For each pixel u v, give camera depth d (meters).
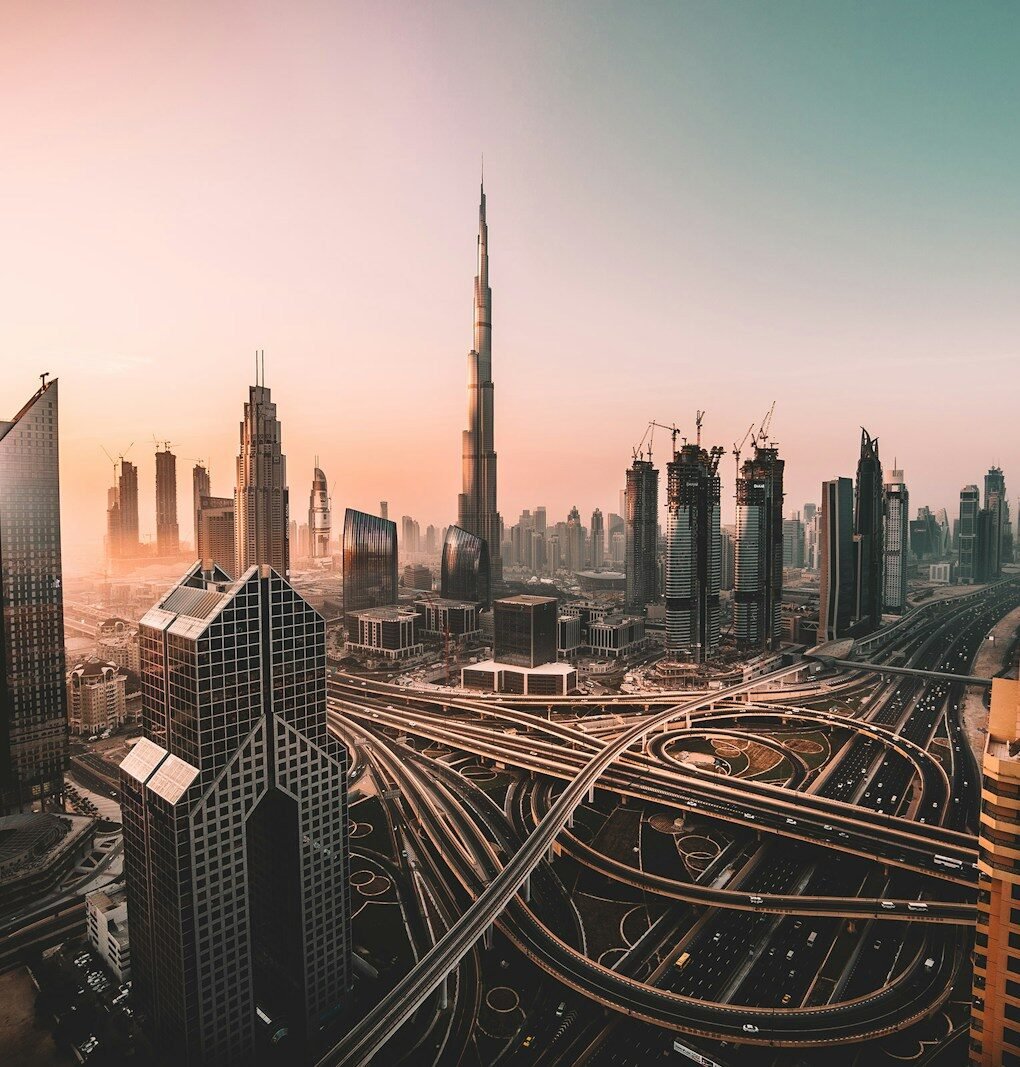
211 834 189.12
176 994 191.38
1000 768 141.00
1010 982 141.50
